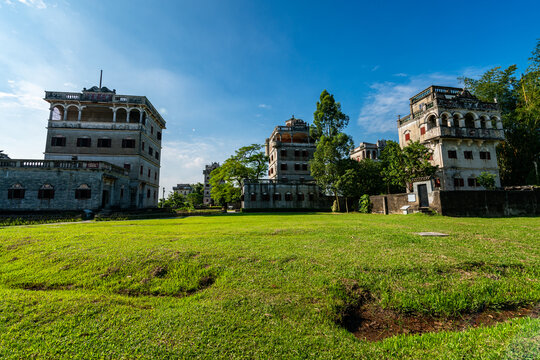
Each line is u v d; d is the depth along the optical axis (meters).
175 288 5.93
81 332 4.16
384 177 31.39
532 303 5.00
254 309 4.63
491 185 27.17
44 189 27.73
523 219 16.55
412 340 3.93
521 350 3.36
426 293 5.19
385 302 5.03
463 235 10.05
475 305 4.93
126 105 38.56
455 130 29.84
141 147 38.72
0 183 27.05
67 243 9.44
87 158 36.88
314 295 5.10
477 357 3.35
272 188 40.03
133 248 8.42
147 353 3.56
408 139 34.78
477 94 37.69
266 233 11.25
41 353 3.67
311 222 16.36
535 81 32.53
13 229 14.02
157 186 46.88
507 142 34.34
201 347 3.65
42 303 5.15
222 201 46.31
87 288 6.19
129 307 5.00
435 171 28.45
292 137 49.06
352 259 6.82
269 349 3.58
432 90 32.03
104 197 31.45
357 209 32.97
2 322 4.49
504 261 6.61
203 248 8.24
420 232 10.94
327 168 33.44
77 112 40.41
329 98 38.38
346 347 3.67
